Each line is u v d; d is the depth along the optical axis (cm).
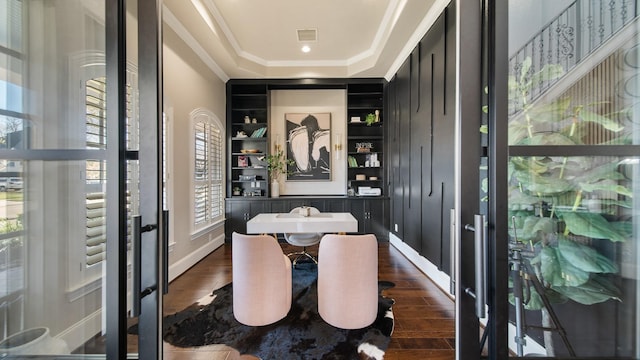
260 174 511
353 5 311
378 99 509
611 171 115
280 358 172
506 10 98
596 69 116
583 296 117
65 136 120
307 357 172
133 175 122
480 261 95
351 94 488
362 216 477
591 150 104
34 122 122
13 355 127
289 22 345
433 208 300
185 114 337
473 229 102
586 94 116
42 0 121
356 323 190
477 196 104
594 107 116
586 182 115
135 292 99
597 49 117
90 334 125
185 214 334
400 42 354
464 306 104
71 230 123
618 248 116
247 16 332
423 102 323
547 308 117
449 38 263
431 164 305
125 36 105
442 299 254
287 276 210
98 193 118
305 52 436
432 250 303
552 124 113
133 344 136
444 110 274
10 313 130
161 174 112
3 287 129
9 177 123
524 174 114
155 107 110
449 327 207
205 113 392
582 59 116
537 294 117
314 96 520
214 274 321
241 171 511
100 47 117
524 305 116
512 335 116
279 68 469
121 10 104
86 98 118
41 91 122
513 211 115
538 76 113
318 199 475
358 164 520
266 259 195
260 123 494
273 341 188
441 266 283
